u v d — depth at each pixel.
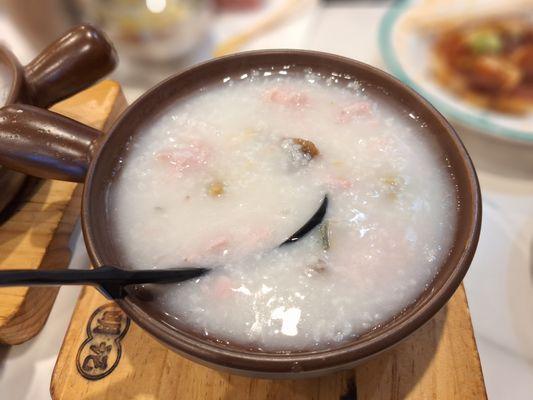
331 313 0.20
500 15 0.42
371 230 0.23
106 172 0.24
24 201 0.29
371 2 0.48
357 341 0.18
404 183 0.24
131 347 0.24
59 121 0.24
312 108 0.28
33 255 0.27
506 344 0.27
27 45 0.43
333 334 0.20
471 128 0.34
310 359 0.17
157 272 0.20
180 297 0.21
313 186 0.25
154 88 0.27
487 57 0.38
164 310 0.20
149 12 0.41
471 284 0.29
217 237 0.23
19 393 0.25
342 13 0.47
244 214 0.24
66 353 0.24
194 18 0.43
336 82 0.28
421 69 0.38
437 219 0.23
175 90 0.28
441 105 0.35
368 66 0.27
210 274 0.22
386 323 0.20
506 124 0.34
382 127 0.26
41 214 0.28
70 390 0.23
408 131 0.26
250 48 0.44
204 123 0.27
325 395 0.23
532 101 0.36
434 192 0.23
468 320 0.24
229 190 0.25
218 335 0.20
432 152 0.25
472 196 0.21
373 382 0.23
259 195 0.25
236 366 0.17
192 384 0.23
